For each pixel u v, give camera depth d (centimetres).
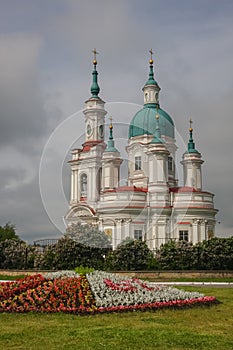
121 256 2922
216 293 1898
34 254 3294
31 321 1252
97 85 6153
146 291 1565
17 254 3294
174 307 1435
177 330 1122
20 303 1445
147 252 2977
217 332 1120
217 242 2973
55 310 1374
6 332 1110
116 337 1040
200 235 4622
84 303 1420
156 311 1388
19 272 3088
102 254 2984
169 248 2967
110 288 1554
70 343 991
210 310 1428
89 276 1736
